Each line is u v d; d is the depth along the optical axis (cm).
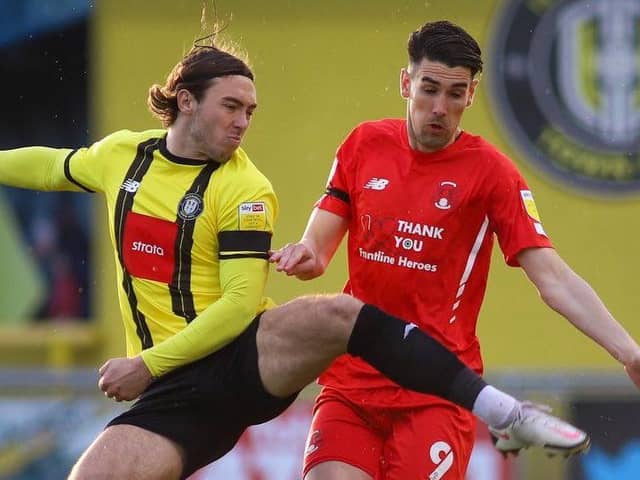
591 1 4575
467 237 2148
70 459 3806
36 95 4872
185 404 2066
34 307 4800
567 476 3738
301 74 4541
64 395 3825
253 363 2047
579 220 4631
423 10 4538
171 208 2072
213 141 2073
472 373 1972
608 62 4581
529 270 2120
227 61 2081
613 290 4644
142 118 4603
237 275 2042
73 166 2172
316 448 2164
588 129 4603
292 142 4553
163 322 2080
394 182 2162
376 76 4538
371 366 2102
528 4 4569
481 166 2148
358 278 2180
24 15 4822
